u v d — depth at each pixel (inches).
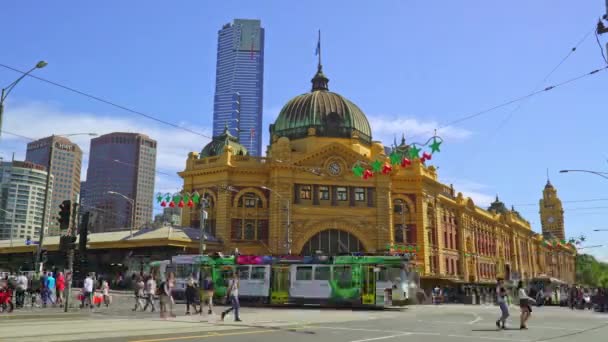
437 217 2822.3
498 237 3919.8
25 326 773.3
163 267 1780.3
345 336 700.0
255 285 1606.8
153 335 668.7
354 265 1544.0
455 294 2287.2
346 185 2516.0
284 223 2412.6
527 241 4640.8
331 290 1539.1
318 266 1572.3
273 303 1596.9
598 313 1488.7
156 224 2623.0
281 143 2524.6
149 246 2299.5
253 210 2497.5
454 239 3093.0
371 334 733.9
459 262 3107.8
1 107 1097.4
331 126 2726.4
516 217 4461.1
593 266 6668.3
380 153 2628.0
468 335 749.3
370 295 1509.6
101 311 1187.9
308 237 2433.6
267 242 2460.6
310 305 1628.9
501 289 901.8
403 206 2625.5
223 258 1676.9
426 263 2561.5
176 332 717.9
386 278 1520.7
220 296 1627.7
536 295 2374.5
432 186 2797.7
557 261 5595.5
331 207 2471.7
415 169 2669.8
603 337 746.8
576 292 1918.1
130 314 1099.3
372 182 2541.8
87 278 1263.5
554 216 6028.5
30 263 2755.9
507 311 882.8
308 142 2669.8
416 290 1598.2
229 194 2492.6
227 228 2444.6
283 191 2452.0
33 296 1343.5
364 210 2496.3
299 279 1577.3
